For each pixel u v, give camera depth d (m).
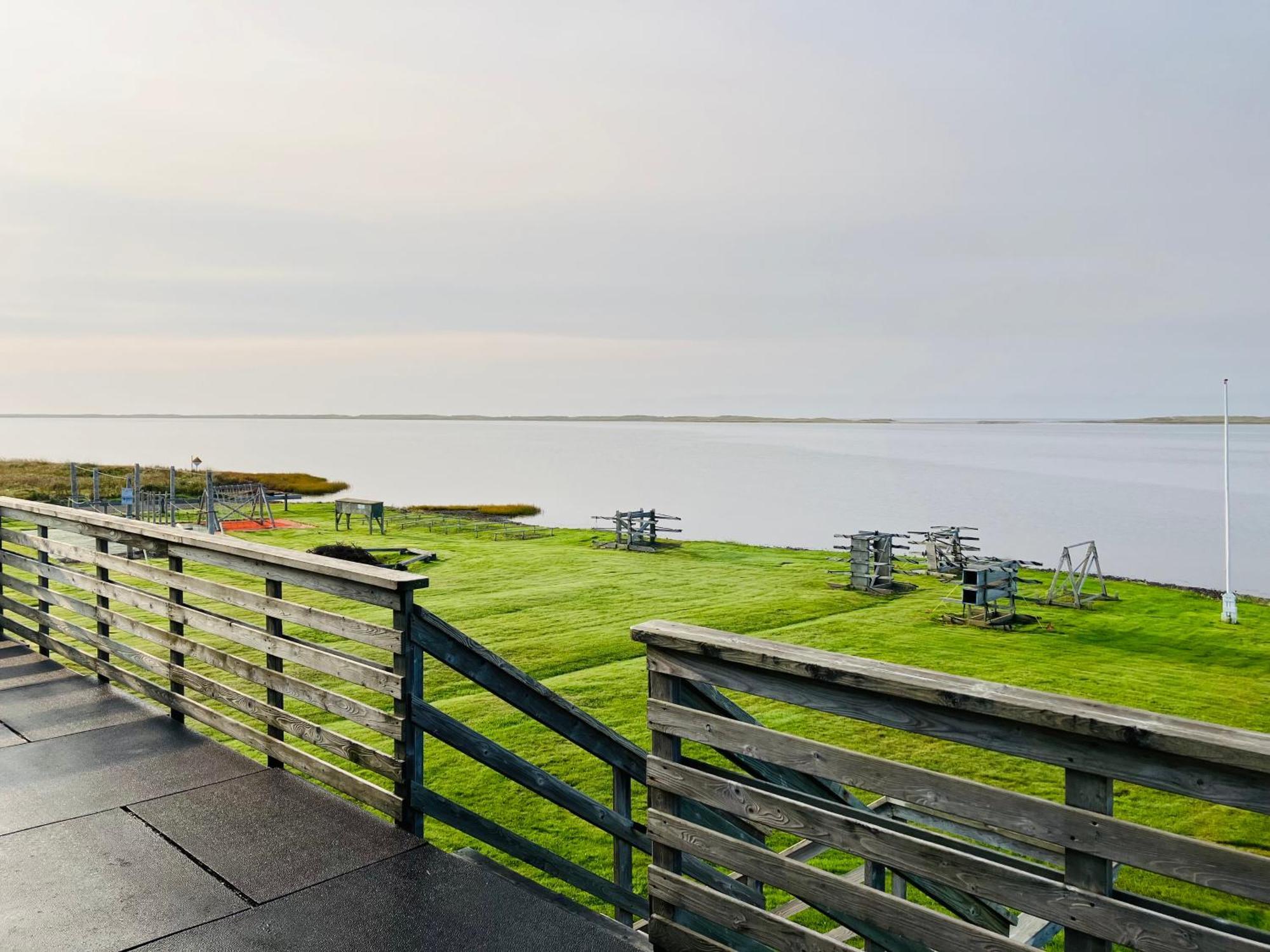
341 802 3.96
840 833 2.23
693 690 2.73
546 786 3.72
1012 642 18.83
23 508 6.64
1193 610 23.52
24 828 3.72
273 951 2.83
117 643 5.54
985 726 1.98
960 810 2.00
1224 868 1.64
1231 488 109.94
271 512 40.28
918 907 2.11
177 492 45.00
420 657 3.56
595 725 3.85
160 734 4.87
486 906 3.10
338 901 3.14
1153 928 1.73
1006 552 44.41
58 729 4.96
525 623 18.70
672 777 2.63
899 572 28.81
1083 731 1.78
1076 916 1.84
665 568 27.75
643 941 3.15
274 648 4.23
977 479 111.50
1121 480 119.12
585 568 27.33
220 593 4.61
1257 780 1.60
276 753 4.25
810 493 83.62
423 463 140.88
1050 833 1.87
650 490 86.12
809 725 12.06
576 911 3.43
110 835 3.66
